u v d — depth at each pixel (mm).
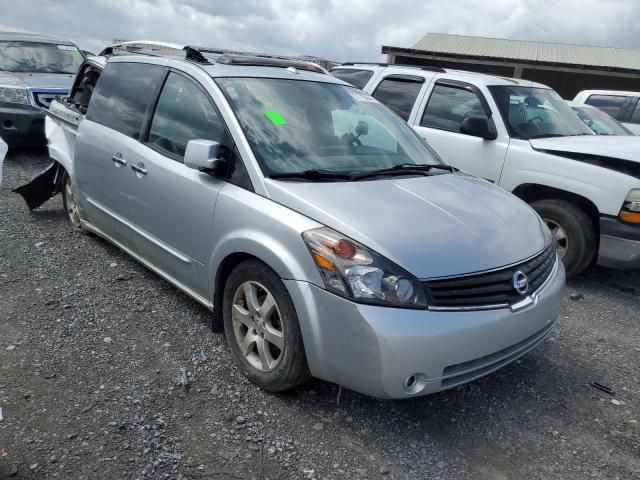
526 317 3045
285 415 3080
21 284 4387
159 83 4215
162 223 3900
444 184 3740
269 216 3082
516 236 3289
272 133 3580
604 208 5172
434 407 3291
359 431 3010
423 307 2730
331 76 4594
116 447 2707
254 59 4266
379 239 2840
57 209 6406
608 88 24094
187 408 3062
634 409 3455
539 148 5609
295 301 2902
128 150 4230
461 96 6359
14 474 2480
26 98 8734
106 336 3734
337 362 2811
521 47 26578
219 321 3670
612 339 4445
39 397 3031
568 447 3047
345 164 3670
